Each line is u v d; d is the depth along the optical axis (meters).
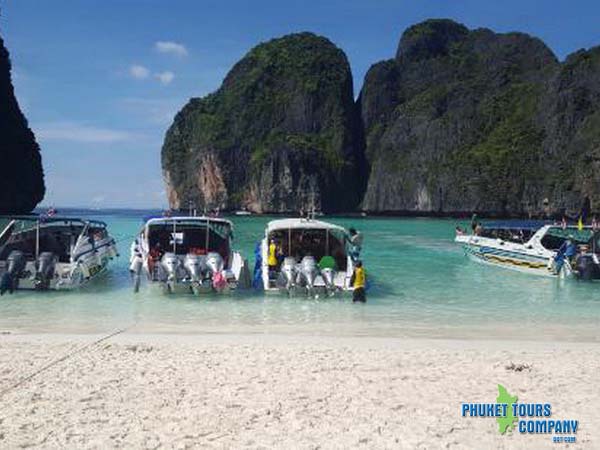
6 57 94.00
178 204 148.62
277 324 11.39
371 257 25.75
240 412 5.84
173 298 14.12
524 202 110.75
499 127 123.56
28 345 8.62
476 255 22.86
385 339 9.52
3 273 14.05
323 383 6.86
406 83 147.25
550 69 125.25
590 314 13.08
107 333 10.01
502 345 9.17
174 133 155.12
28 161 94.69
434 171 122.12
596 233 18.66
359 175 141.25
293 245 15.88
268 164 128.38
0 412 5.73
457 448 5.09
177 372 7.22
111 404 6.02
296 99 142.75
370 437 5.26
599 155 99.38
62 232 17.78
